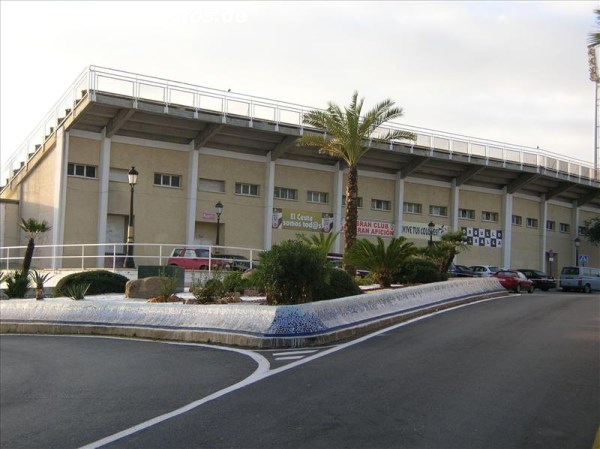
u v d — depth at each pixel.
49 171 36.16
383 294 17.27
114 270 25.94
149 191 37.56
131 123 36.12
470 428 6.71
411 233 49.12
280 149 40.97
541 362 10.44
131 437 6.85
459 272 43.19
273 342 12.87
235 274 20.28
